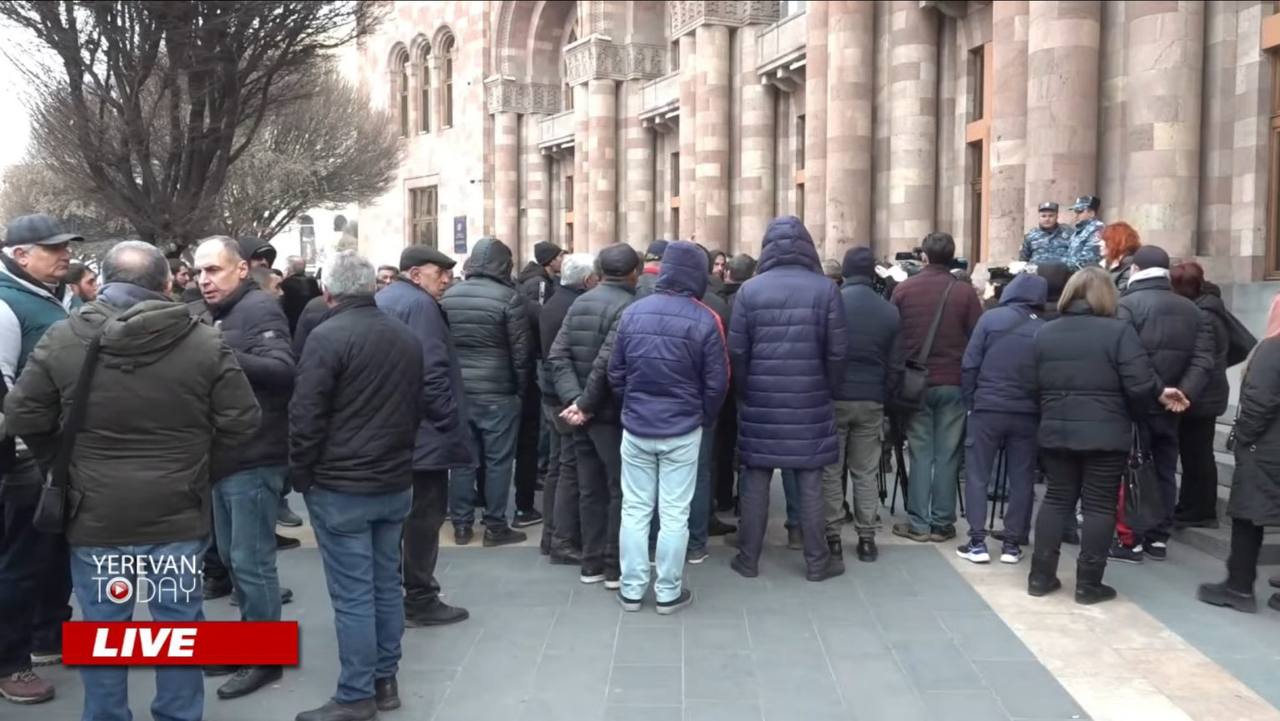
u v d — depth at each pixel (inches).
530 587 229.6
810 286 224.2
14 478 164.4
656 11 1000.9
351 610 154.9
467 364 262.8
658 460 209.6
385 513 158.2
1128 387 200.8
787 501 261.1
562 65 1273.4
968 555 246.7
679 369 203.9
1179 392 225.3
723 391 206.7
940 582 229.9
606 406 221.9
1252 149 341.4
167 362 135.9
